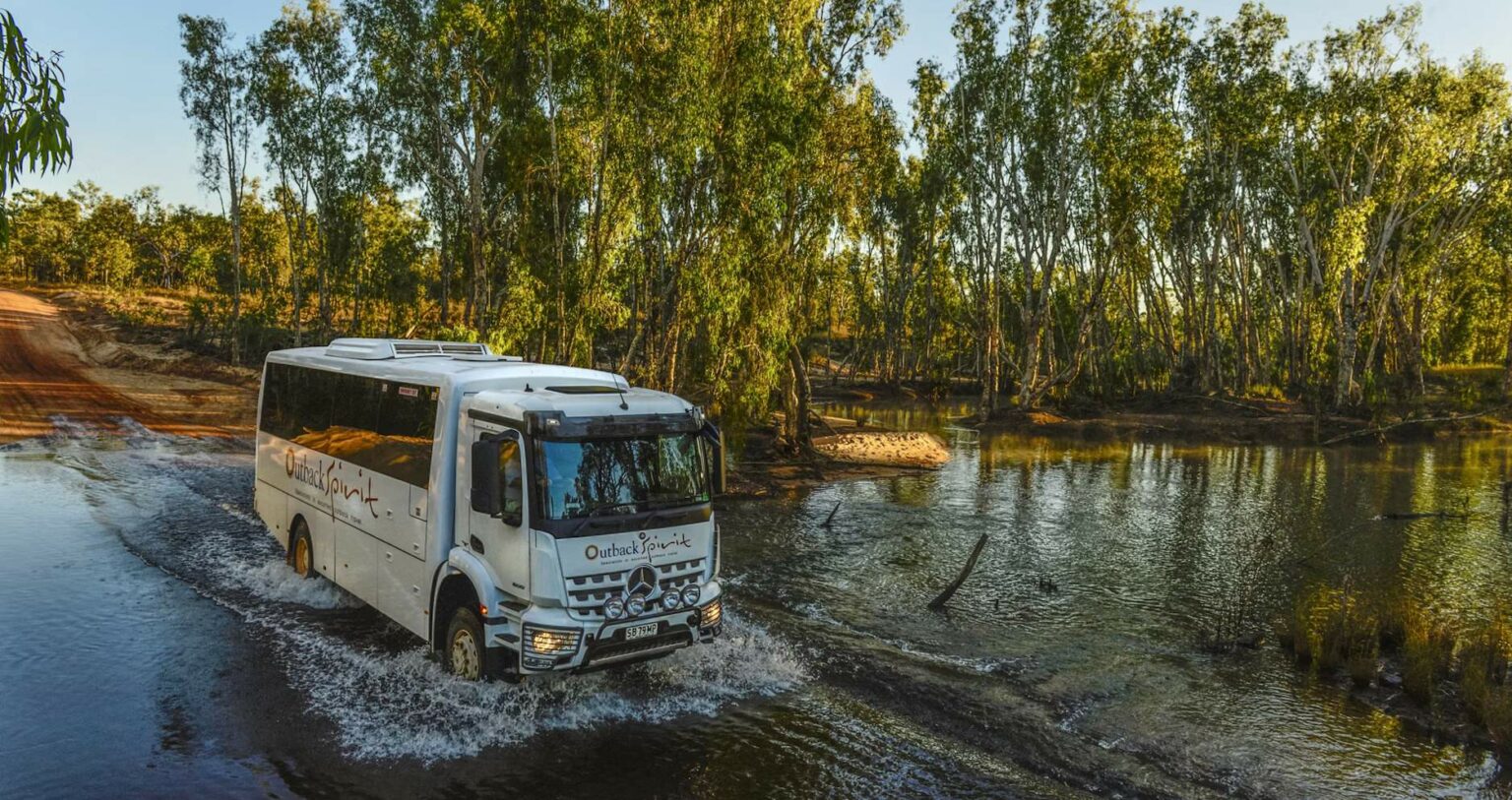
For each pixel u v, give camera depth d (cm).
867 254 6750
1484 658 1039
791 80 2269
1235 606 1355
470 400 894
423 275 5341
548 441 809
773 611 1261
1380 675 1033
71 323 6881
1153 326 6412
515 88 2589
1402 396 5156
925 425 4556
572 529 802
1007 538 1853
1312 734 875
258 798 674
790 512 2109
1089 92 4138
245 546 1470
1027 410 4575
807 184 2488
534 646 790
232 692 874
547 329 2188
